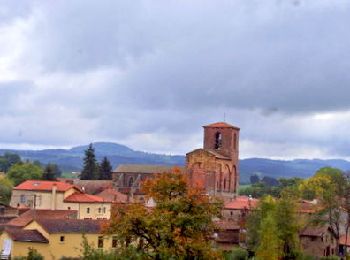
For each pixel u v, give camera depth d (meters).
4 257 96.56
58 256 102.81
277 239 103.00
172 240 56.69
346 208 129.75
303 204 146.25
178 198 58.88
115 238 64.19
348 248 135.62
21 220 121.44
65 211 135.00
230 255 110.31
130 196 187.25
